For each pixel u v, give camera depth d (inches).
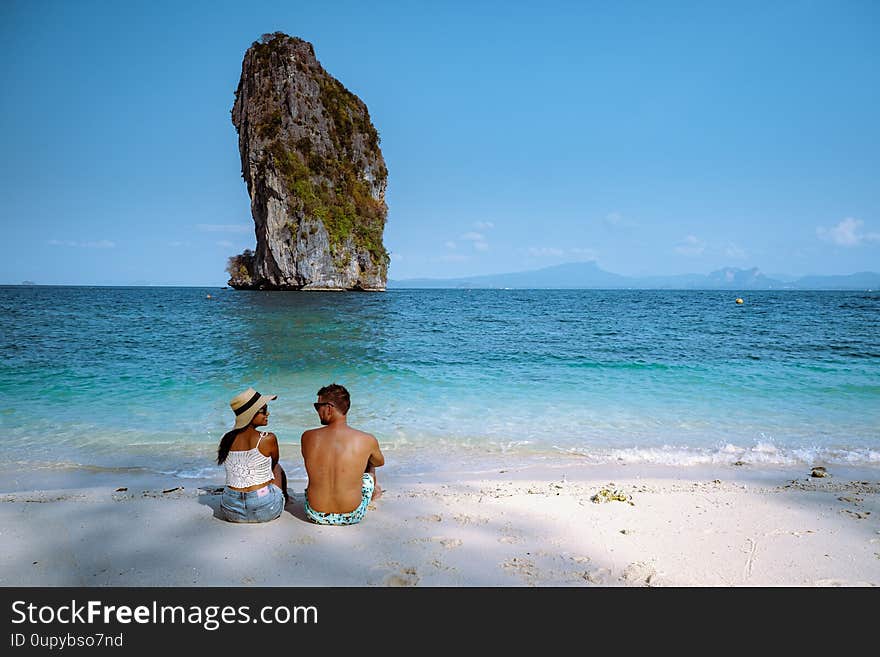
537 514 186.2
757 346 725.3
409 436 313.9
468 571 144.8
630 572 145.2
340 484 170.9
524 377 498.6
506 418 354.9
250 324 1090.7
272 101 4040.4
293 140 4018.2
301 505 193.5
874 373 517.3
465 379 488.7
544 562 150.2
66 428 324.5
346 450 171.6
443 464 263.7
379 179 4928.6
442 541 162.4
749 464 265.1
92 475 242.2
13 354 619.5
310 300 2544.3
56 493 210.8
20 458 267.7
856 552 158.4
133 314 1427.2
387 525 174.7
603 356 634.8
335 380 481.1
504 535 167.8
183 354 634.2
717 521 181.5
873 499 206.8
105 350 663.1
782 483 231.5
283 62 4097.0
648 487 222.8
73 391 427.2
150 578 140.3
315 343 761.6
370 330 983.6
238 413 176.1
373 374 512.1
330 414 177.3
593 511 189.9
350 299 2812.5
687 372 525.3
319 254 3976.4
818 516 187.2
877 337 832.3
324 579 140.2
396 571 144.1
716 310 1748.3
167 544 159.3
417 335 894.4
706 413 369.1
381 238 4638.3
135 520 177.8
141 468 253.1
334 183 4286.4
